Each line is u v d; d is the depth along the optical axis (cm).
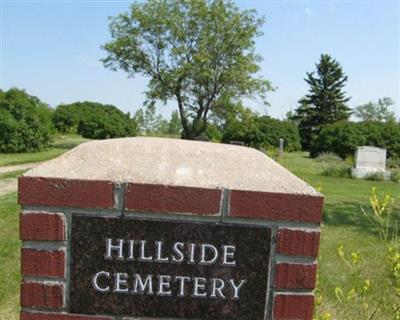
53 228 125
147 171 128
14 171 1397
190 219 127
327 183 1485
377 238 648
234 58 3073
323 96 5538
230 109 3148
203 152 136
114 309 128
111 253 127
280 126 3628
